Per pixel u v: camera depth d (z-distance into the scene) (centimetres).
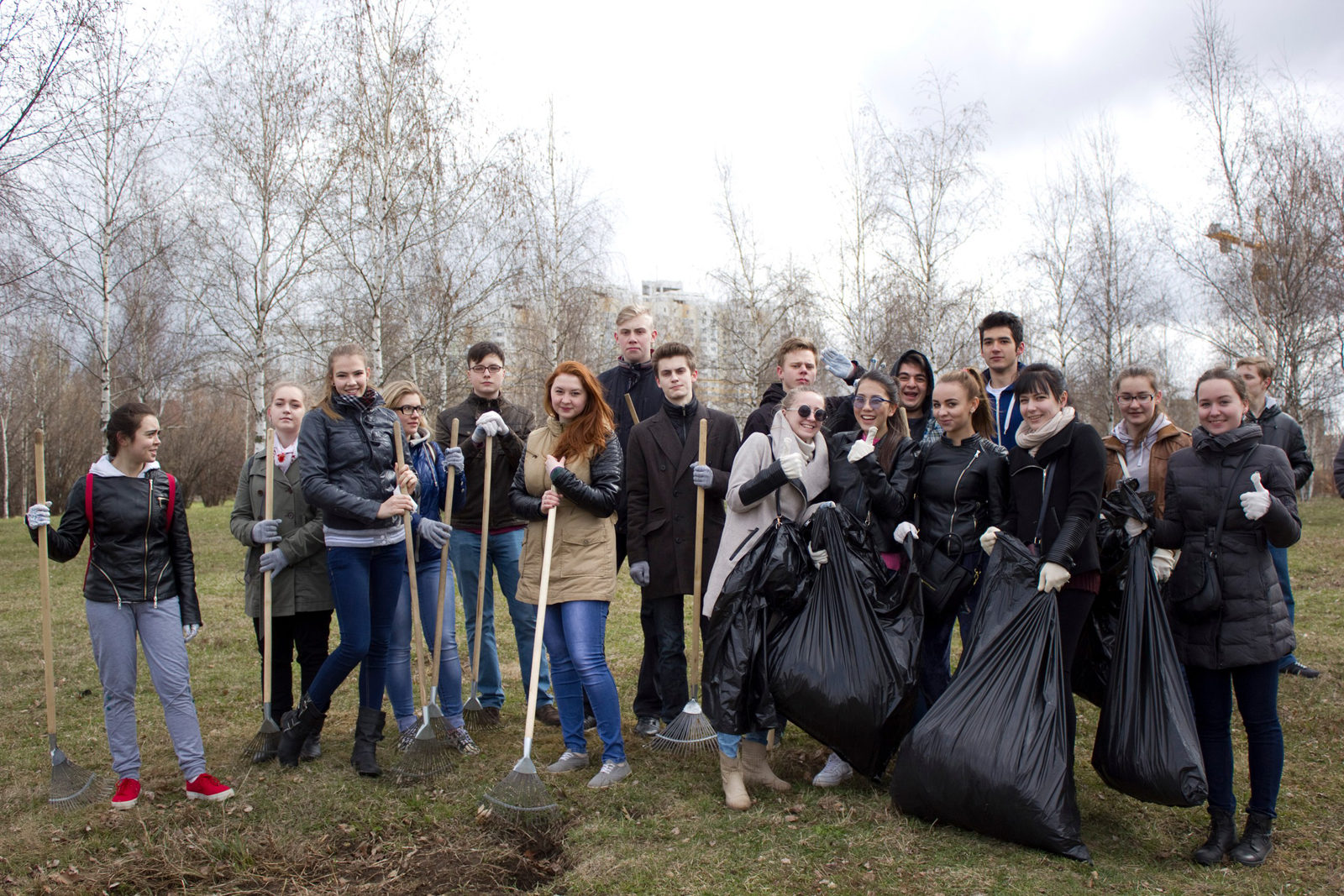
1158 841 320
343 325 1513
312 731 410
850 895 279
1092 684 364
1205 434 327
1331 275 1625
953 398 375
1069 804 300
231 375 1941
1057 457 346
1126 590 324
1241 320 1769
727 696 344
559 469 382
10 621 769
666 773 393
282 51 1374
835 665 341
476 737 450
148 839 327
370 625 389
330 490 370
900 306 1925
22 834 333
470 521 480
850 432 394
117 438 361
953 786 310
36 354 2845
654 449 437
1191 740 298
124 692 360
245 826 340
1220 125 1742
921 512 388
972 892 278
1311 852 304
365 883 299
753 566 358
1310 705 448
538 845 328
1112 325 2212
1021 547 339
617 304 1989
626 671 577
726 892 284
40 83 902
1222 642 309
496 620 763
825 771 376
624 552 491
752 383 2178
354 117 1302
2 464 3412
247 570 431
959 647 614
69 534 367
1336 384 1919
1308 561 870
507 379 1775
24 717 485
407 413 446
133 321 1769
